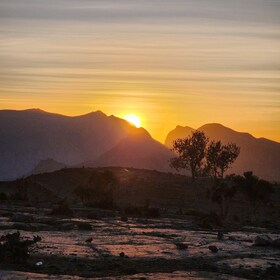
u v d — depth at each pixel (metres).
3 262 22.23
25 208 54.88
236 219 66.12
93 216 46.81
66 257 24.61
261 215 83.62
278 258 26.41
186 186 113.19
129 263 23.84
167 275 20.62
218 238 33.97
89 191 77.44
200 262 24.72
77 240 30.61
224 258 26.14
